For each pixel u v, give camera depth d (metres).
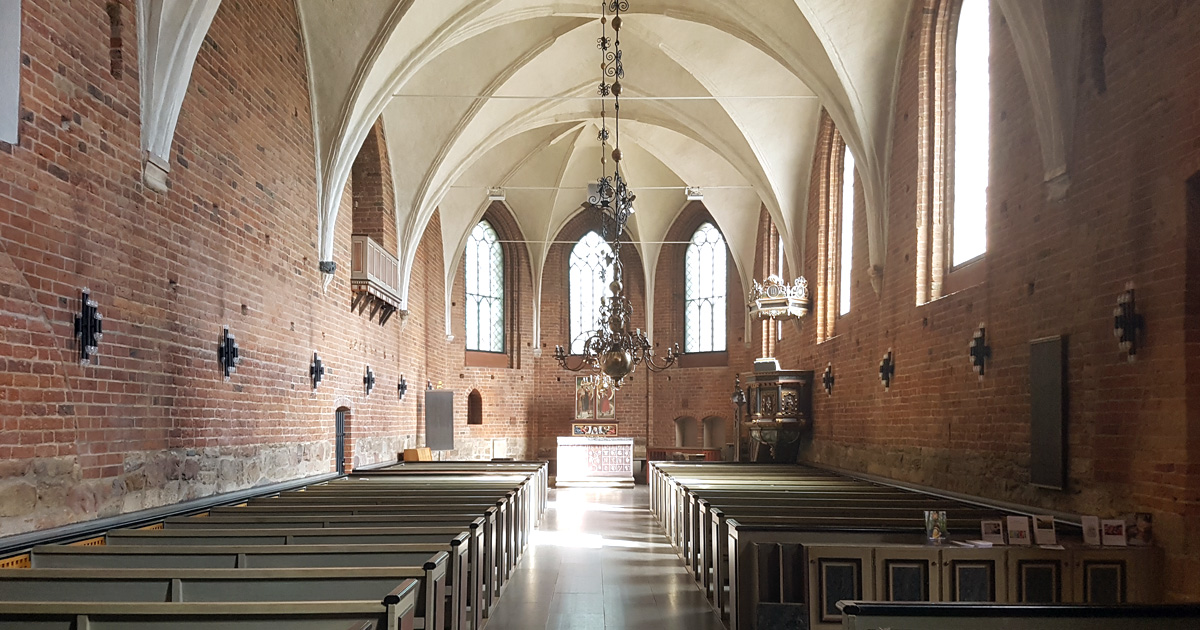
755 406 18.59
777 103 17.25
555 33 16.39
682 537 11.16
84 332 6.66
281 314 11.41
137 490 7.44
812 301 17.98
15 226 5.90
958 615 4.00
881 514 8.10
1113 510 7.09
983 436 9.62
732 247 23.48
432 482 11.73
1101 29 7.49
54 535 5.83
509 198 25.33
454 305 24.84
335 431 14.08
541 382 26.91
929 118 11.74
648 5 14.85
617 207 11.80
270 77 11.07
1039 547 6.23
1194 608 4.06
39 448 6.11
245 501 9.29
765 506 8.64
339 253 14.23
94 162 6.87
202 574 4.59
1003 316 9.19
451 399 21.34
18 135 5.95
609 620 7.79
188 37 7.93
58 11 6.45
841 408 15.59
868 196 13.48
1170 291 6.41
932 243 11.62
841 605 4.07
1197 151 6.11
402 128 17.58
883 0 12.22
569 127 21.75
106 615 3.81
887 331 13.09
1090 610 4.02
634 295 27.02
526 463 17.36
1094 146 7.47
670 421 26.27
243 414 10.00
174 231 8.24
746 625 6.66
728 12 14.18
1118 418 7.04
